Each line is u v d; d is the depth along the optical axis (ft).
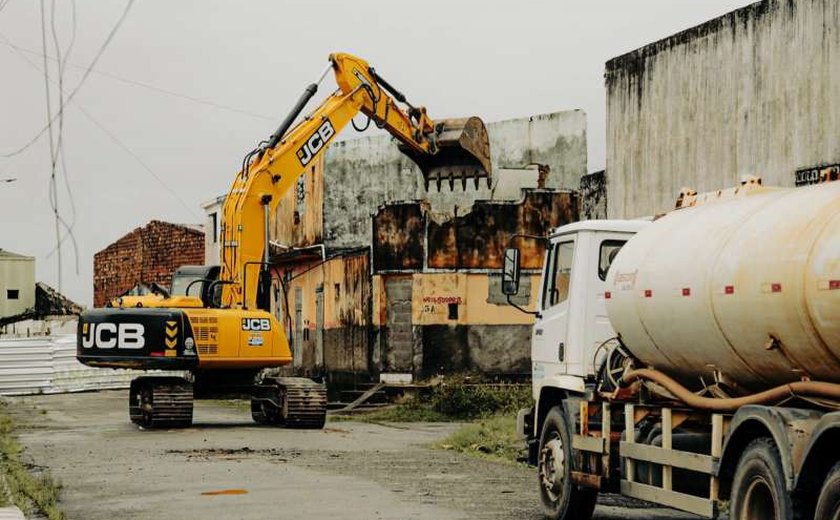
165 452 59.88
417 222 104.27
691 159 72.28
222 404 107.76
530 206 104.94
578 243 40.91
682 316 30.81
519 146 116.57
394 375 104.22
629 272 34.27
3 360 129.59
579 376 40.01
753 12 67.10
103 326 74.49
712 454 28.89
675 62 73.61
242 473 50.31
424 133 82.28
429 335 103.40
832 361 25.63
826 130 61.93
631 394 35.17
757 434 27.30
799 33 63.77
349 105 79.71
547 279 43.09
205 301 78.28
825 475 24.52
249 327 75.56
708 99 70.69
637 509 42.22
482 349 103.76
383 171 117.91
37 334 191.83
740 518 27.04
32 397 124.16
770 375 28.37
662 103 74.90
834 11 61.36
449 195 116.16
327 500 41.81
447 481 47.88
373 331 106.11
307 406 75.82
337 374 114.01
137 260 190.49
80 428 77.71
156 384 76.02
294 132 79.25
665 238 33.32
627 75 78.18
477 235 104.32
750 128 67.36
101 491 44.62
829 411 25.95
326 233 119.34
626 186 78.48
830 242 25.23
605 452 35.01
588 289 40.45
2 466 51.13
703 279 29.68
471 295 103.96
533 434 43.11
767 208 29.04
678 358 32.27
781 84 65.00
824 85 62.03
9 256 208.33
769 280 26.76
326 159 120.16
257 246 77.61
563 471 37.55
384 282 105.19
